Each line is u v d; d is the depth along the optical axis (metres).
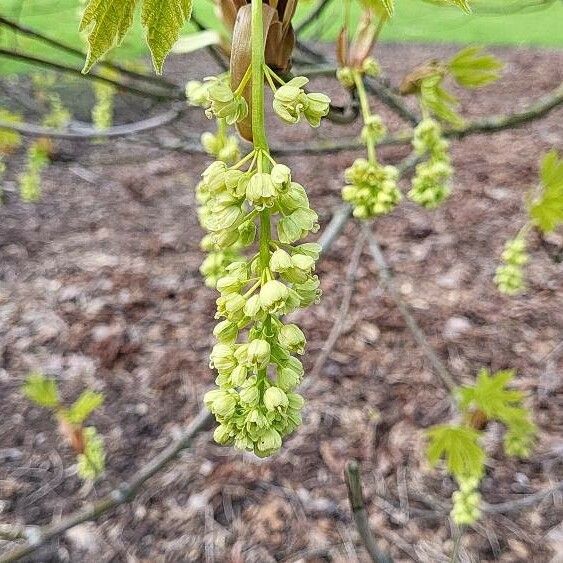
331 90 9.09
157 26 0.71
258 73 0.66
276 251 0.70
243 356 0.75
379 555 1.34
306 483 3.61
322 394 4.16
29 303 5.12
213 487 3.60
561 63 10.86
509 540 3.20
